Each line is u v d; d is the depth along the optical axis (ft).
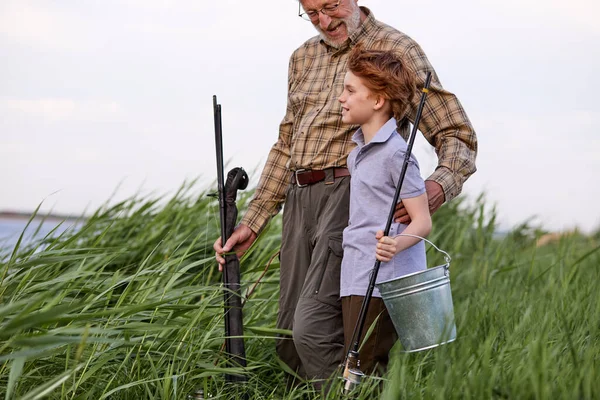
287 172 14.44
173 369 12.73
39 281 13.44
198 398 12.39
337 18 13.20
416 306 11.45
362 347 12.34
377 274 12.00
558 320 13.46
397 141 12.31
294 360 13.71
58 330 10.98
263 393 13.42
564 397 9.72
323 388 11.82
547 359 10.58
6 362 11.63
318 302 12.92
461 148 13.09
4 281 12.81
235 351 13.16
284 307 13.70
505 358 11.46
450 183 12.87
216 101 14.11
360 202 12.42
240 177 14.17
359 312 12.25
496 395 10.05
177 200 21.26
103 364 11.70
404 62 12.50
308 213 13.33
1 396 11.09
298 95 13.79
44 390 9.57
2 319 11.85
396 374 10.46
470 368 11.09
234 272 13.71
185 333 12.63
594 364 10.92
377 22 13.60
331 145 13.12
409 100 12.66
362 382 11.72
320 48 13.87
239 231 14.23
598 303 13.80
